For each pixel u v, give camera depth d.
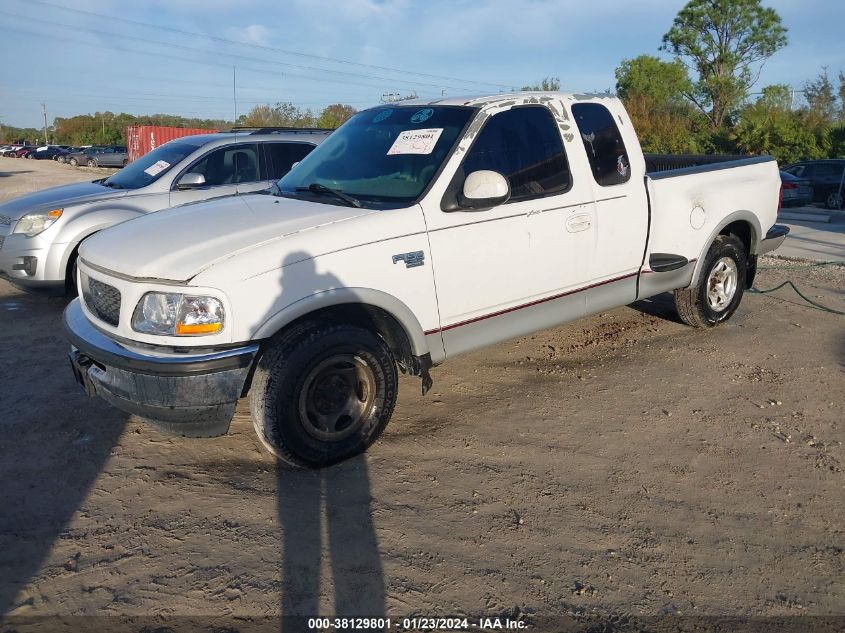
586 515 3.44
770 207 6.39
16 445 4.05
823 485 3.75
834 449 4.14
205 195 7.32
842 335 6.25
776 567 3.09
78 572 2.96
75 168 45.47
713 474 3.85
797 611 2.83
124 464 3.86
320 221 3.78
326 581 2.93
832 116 40.47
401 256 3.85
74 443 4.09
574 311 4.87
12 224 6.75
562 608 2.81
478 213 4.18
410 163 4.27
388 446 4.11
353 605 2.79
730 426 4.42
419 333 3.98
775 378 5.20
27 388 4.88
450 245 4.05
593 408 4.66
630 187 5.05
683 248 5.57
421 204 3.98
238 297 3.38
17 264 6.69
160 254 3.55
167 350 3.39
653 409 4.66
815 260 10.27
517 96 4.59
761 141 33.25
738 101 45.22
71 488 3.61
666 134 35.72
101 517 3.36
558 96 4.81
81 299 4.10
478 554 3.13
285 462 3.83
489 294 4.29
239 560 3.05
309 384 3.63
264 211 4.04
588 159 4.82
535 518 3.41
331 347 3.65
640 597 2.89
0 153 68.69
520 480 3.75
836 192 20.30
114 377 3.53
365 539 3.22
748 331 6.32
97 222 6.77
